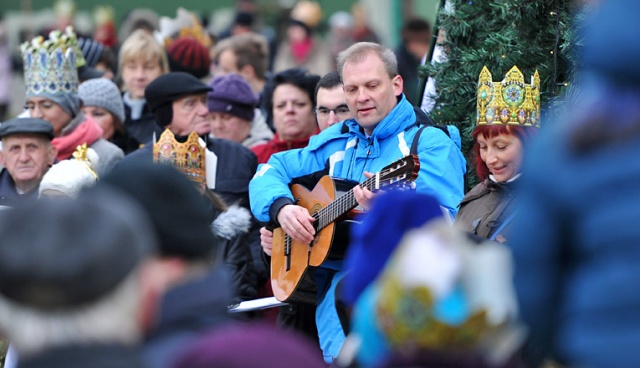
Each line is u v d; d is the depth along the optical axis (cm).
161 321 661
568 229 648
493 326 599
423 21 2502
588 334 626
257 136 1803
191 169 1460
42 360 534
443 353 595
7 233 531
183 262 672
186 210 674
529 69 1330
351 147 1274
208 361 596
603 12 645
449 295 591
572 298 639
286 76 1669
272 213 1289
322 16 3634
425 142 1210
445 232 609
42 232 530
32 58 1684
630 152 632
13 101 3036
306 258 1262
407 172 1124
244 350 596
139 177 676
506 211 1102
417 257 594
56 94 1681
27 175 1516
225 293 680
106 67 2202
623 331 616
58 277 524
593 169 637
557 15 1311
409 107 1245
